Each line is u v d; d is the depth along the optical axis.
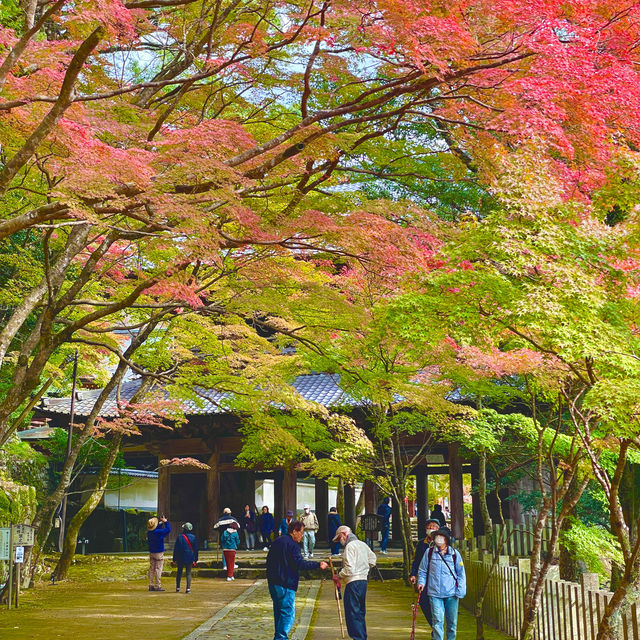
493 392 13.35
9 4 11.69
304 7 9.20
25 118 8.49
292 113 11.59
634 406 6.14
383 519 26.73
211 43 10.00
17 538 15.60
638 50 9.12
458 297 7.21
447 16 8.39
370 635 11.17
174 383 16.05
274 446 18.66
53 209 7.62
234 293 13.60
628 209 7.44
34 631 11.72
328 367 13.96
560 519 9.33
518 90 8.48
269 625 12.26
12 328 10.76
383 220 9.20
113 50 10.54
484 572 13.09
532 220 7.44
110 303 11.29
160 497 29.86
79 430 27.77
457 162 11.32
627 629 6.62
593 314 6.78
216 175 8.51
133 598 16.59
